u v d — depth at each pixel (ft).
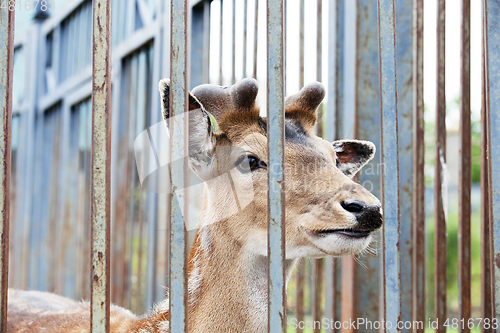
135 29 17.20
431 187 36.22
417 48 9.18
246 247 7.12
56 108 24.00
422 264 9.14
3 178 5.39
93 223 5.23
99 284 5.21
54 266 22.79
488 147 5.54
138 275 15.84
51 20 24.81
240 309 7.06
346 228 6.21
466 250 8.13
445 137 8.75
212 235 7.34
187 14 5.38
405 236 9.88
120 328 8.19
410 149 10.02
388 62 5.37
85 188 21.03
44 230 24.17
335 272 10.36
